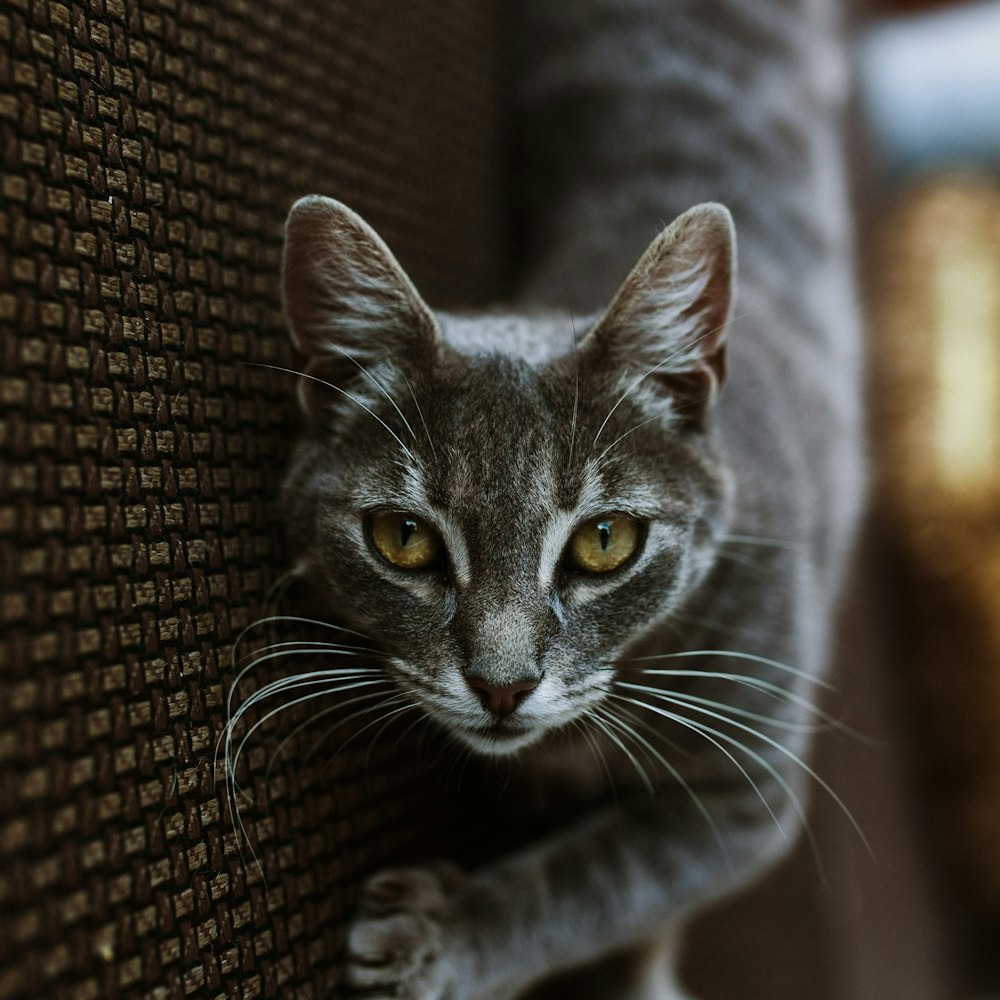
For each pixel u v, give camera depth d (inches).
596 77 17.9
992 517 21.8
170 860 8.5
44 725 7.7
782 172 17.8
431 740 11.8
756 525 12.6
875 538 21.9
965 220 23.3
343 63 12.0
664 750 12.3
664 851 12.1
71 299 8.3
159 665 8.7
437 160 14.2
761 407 14.0
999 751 22.5
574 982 13.7
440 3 14.6
